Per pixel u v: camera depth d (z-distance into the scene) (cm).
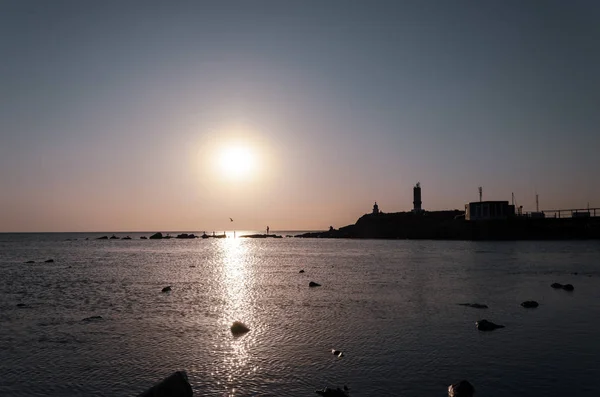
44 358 1838
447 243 12531
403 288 3797
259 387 1517
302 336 2170
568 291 3528
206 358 1831
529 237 12938
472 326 2355
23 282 4369
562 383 1534
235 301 3203
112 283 4294
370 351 1912
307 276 4875
